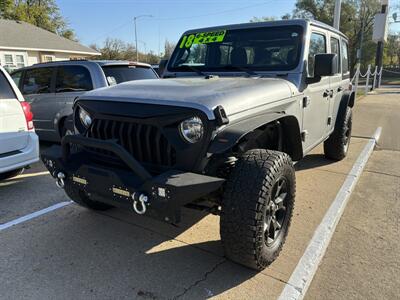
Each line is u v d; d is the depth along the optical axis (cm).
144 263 295
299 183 475
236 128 249
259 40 396
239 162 263
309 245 314
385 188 477
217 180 235
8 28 2480
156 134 254
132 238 335
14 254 308
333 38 489
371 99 1681
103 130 280
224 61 411
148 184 233
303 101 377
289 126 342
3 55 2306
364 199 438
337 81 520
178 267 289
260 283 267
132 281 271
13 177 513
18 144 452
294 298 250
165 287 264
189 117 241
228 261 296
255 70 387
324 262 302
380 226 366
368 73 1892
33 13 4212
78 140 267
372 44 4928
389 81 3994
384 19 2194
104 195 267
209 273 280
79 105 300
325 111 472
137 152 264
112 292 259
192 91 270
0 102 431
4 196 442
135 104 263
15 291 260
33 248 318
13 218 378
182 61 439
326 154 581
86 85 616
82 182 276
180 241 329
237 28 416
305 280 269
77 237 337
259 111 287
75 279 274
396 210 405
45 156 296
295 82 365
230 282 269
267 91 311
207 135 237
